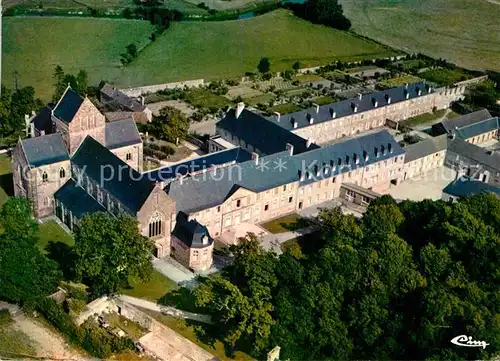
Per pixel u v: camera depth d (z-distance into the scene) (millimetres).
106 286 153375
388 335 143625
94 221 154875
